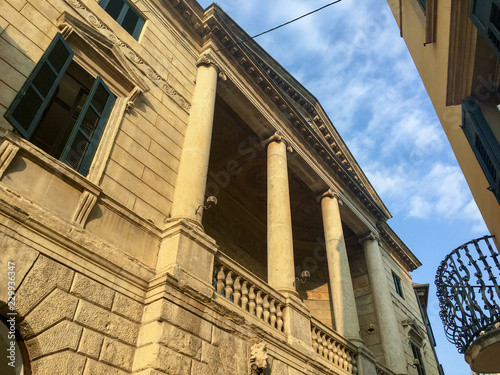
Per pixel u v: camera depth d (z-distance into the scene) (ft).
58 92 27.81
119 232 25.43
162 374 21.20
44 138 26.78
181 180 31.73
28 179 21.88
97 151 27.32
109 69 31.35
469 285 28.14
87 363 19.84
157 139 32.50
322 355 35.27
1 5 25.70
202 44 43.47
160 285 24.08
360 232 62.80
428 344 70.08
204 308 25.66
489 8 19.86
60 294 20.25
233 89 43.96
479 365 28.99
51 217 21.66
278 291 34.30
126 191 27.86
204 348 24.21
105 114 29.14
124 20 35.65
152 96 34.12
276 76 56.59
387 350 52.47
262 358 26.45
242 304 29.55
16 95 23.09
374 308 57.57
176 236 27.27
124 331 22.33
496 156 21.99
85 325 20.62
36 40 26.63
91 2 33.01
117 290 23.09
